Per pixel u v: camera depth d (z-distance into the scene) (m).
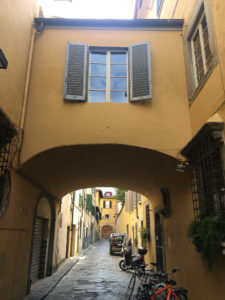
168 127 6.60
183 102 6.81
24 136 6.60
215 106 5.20
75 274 12.12
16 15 6.30
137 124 6.61
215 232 4.44
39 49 7.40
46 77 7.09
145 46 7.16
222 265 4.66
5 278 6.04
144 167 8.14
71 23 7.62
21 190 6.88
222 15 5.00
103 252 25.59
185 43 7.13
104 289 8.92
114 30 7.61
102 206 64.94
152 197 11.15
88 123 6.61
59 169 8.39
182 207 7.07
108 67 7.34
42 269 10.33
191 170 6.12
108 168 8.88
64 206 14.88
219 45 5.11
